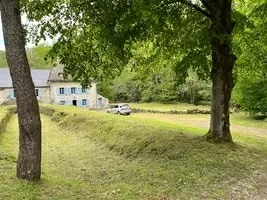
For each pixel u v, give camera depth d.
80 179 9.87
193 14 11.80
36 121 7.33
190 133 14.47
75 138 19.08
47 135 21.00
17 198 6.15
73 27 10.64
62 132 21.92
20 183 6.98
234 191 7.71
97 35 10.89
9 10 6.84
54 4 9.89
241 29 11.57
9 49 6.95
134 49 12.66
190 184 8.12
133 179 9.27
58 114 29.28
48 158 13.76
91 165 12.38
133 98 66.12
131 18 9.71
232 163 9.61
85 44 11.07
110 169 11.48
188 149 11.03
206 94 54.88
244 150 11.02
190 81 53.03
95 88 60.38
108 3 9.81
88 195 6.95
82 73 11.15
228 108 11.38
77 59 11.00
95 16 10.22
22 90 7.12
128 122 18.44
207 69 11.96
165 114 44.44
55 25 10.37
